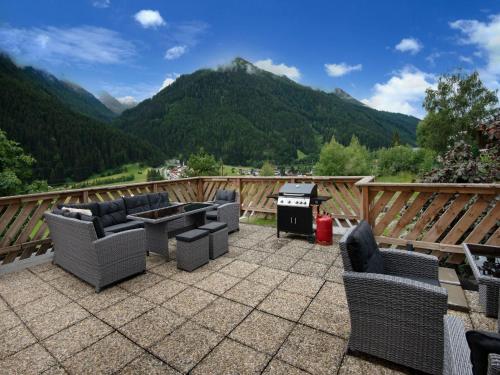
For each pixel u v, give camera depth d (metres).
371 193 3.64
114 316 2.40
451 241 3.16
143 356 1.92
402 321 1.67
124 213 4.43
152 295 2.76
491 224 2.95
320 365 1.80
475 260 2.21
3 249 3.58
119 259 2.98
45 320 2.37
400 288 1.64
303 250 3.97
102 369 1.81
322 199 4.18
